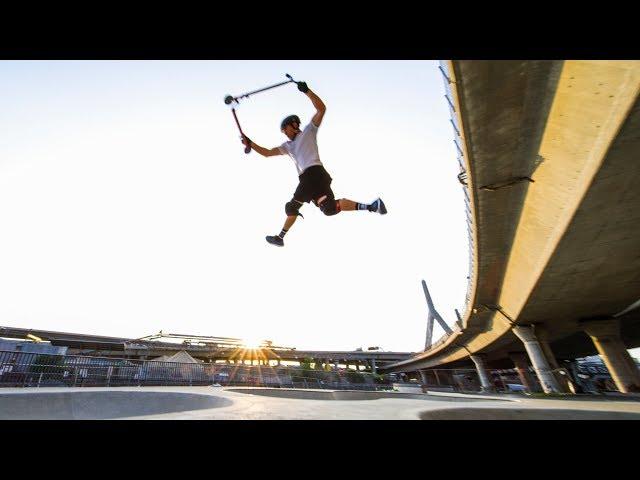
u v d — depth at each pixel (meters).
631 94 8.13
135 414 9.34
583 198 11.75
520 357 49.91
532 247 17.05
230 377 21.45
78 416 8.70
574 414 5.45
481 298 27.34
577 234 14.02
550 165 12.09
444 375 73.75
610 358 27.03
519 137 11.33
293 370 25.05
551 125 10.77
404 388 26.61
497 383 49.91
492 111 10.34
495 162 12.37
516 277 21.44
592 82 8.79
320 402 6.95
